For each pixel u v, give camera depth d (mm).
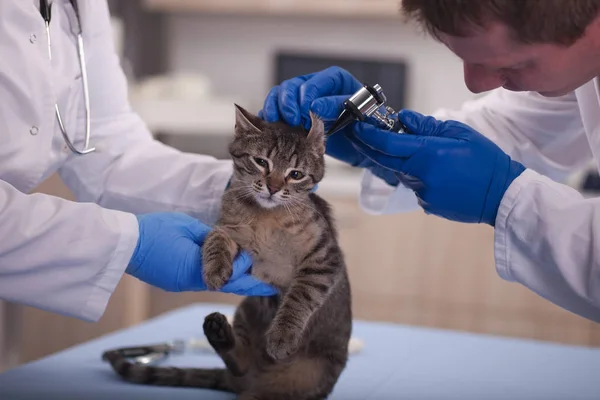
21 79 2057
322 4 5512
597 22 1703
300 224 2174
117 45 4918
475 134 2113
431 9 1727
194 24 6082
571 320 4918
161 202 2518
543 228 1932
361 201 2746
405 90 5742
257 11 5637
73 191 2627
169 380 2279
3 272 1908
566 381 2391
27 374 2330
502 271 2049
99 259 1962
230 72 6094
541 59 1763
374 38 5906
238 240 2188
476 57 1786
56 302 1980
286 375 2270
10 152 2047
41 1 2168
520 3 1628
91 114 2488
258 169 2227
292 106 2307
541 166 2664
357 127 2135
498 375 2434
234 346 2188
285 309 2096
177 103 5312
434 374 2432
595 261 1861
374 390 2268
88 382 2271
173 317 3070
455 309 5066
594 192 4922
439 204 2068
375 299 5145
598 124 2262
